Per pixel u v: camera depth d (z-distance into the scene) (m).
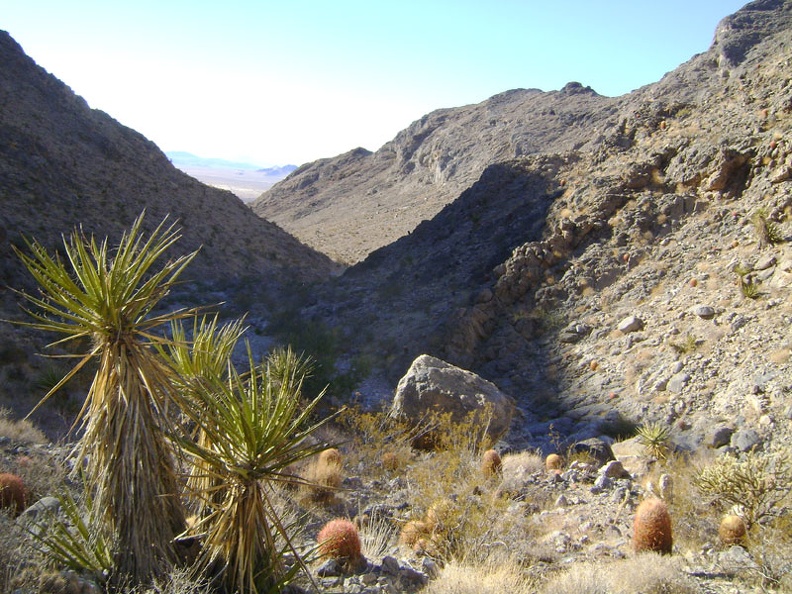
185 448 5.12
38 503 6.42
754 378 14.34
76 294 5.00
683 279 20.19
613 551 7.30
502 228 28.25
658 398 15.77
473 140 98.06
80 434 13.24
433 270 28.08
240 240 44.28
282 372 13.12
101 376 5.09
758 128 22.14
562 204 26.58
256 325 27.50
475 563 6.73
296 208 113.81
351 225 82.12
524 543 7.36
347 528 6.50
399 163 115.50
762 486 8.07
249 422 5.06
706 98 27.66
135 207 40.75
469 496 8.03
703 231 21.39
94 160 43.69
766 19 73.00
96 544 5.07
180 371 5.79
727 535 7.39
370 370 21.89
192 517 5.98
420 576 6.39
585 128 82.75
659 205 23.22
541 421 17.17
